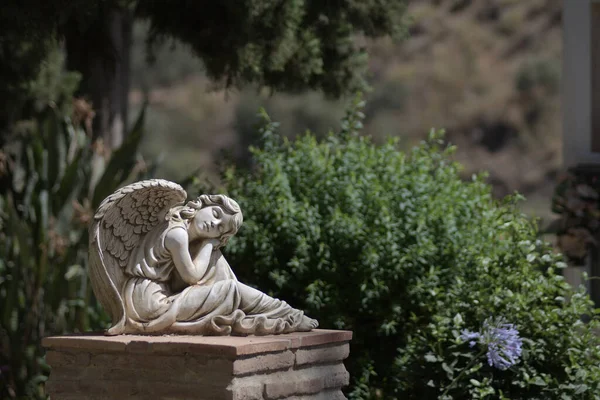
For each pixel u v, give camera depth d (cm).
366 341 657
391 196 658
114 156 807
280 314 473
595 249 820
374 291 632
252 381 429
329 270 641
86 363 452
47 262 783
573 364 550
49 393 458
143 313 456
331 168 673
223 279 474
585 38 841
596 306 809
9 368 754
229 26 708
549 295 591
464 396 560
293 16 725
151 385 435
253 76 794
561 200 823
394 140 707
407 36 886
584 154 835
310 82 867
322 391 476
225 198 477
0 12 568
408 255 631
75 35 848
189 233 475
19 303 771
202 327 456
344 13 779
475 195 681
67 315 770
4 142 913
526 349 556
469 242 636
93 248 458
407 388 597
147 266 463
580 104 841
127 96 1030
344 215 642
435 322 599
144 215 468
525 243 605
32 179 827
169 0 730
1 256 788
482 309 580
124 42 1008
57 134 823
